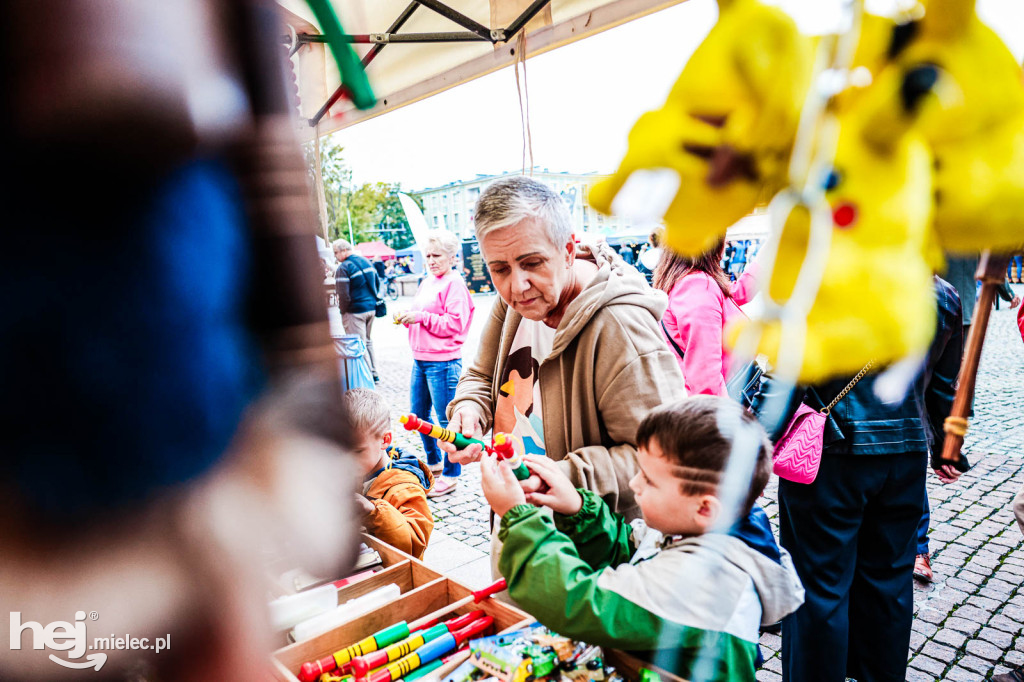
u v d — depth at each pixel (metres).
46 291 0.33
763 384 0.51
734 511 0.53
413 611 1.28
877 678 1.68
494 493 1.04
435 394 3.69
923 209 0.30
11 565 0.34
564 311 1.27
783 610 0.93
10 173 0.32
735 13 0.32
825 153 0.31
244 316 0.40
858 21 0.31
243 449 0.40
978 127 0.30
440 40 1.91
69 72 0.31
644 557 1.08
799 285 0.31
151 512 0.37
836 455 1.50
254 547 0.40
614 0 1.58
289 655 1.10
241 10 0.37
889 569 1.63
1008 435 3.82
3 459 0.34
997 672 1.94
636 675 0.97
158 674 0.37
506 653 1.04
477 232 1.13
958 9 0.30
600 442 1.27
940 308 0.86
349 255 4.63
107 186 0.33
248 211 0.40
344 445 0.46
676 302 1.67
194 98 0.35
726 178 0.33
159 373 0.36
